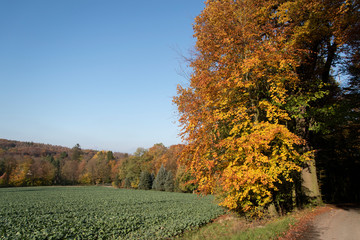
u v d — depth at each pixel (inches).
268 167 445.1
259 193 492.1
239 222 599.5
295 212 572.4
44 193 2454.5
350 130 880.9
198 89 545.3
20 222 768.3
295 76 524.1
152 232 631.2
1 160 4288.9
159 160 3312.0
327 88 698.8
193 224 725.9
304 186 687.7
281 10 520.1
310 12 501.0
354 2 499.2
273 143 494.6
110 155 5487.2
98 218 854.5
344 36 538.0
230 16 544.1
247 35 501.7
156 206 1241.4
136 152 4254.4
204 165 489.1
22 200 1674.5
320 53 635.5
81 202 1507.1
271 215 574.6
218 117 470.9
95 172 4990.2
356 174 1037.8
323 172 1012.5
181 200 1588.3
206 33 560.7
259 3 546.6
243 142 446.3
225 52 506.9
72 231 642.2
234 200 523.2
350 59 645.3
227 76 494.6
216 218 845.8
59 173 4931.1
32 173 4409.5
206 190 506.6
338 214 553.0
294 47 514.6
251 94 547.5
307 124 637.9
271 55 460.1
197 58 581.9
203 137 488.1
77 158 6102.4
